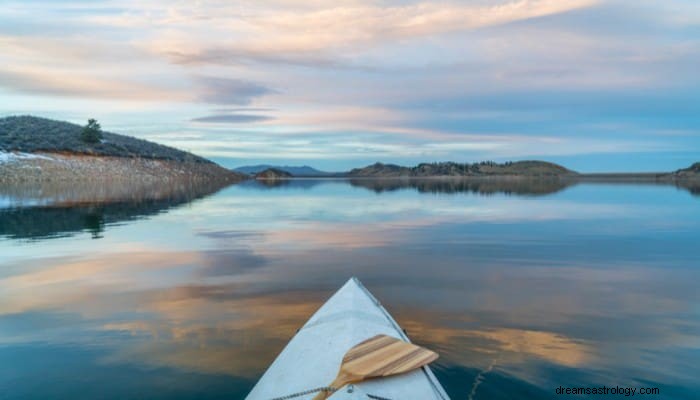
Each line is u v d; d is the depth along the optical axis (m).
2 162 64.31
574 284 10.10
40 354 6.27
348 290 7.90
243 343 6.65
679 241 15.91
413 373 4.76
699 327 7.33
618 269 11.57
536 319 7.72
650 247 14.73
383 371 4.57
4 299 8.88
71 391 5.24
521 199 38.22
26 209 26.47
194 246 14.91
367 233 17.95
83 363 5.97
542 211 26.98
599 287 9.82
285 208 29.55
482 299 8.94
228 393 5.18
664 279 10.51
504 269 11.60
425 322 7.58
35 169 66.25
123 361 6.02
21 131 84.69
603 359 6.09
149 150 101.06
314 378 4.82
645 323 7.52
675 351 6.36
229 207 30.00
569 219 22.67
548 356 6.19
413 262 12.47
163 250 14.18
